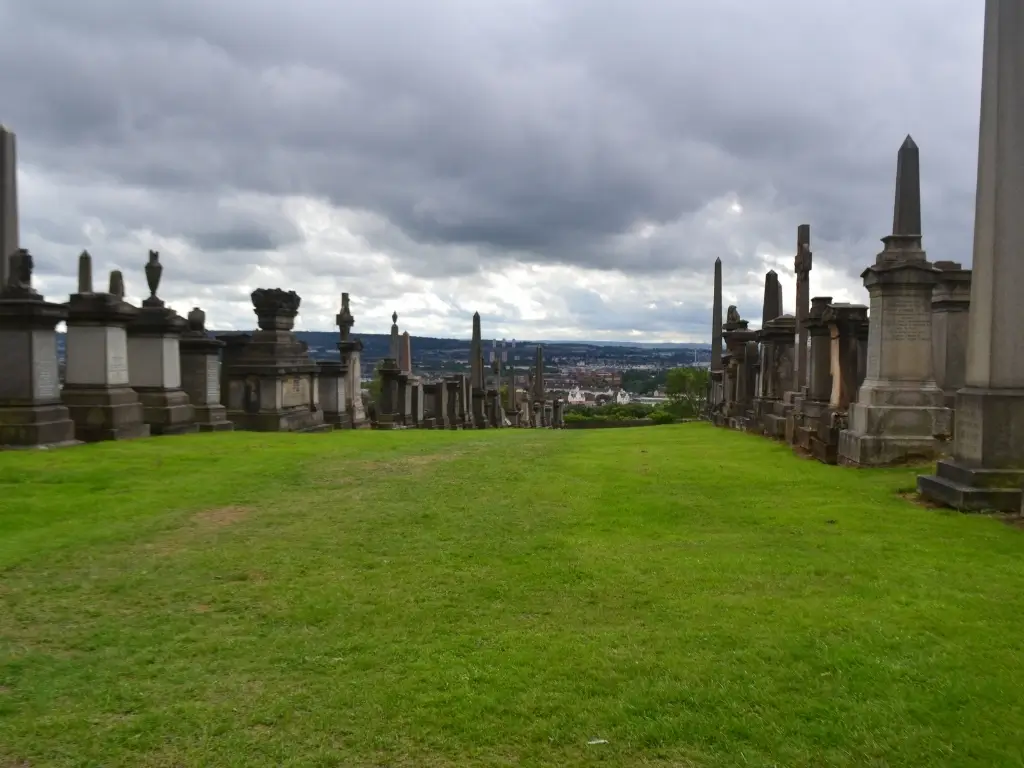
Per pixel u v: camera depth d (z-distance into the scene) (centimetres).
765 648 561
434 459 1634
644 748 436
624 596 682
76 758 428
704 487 1226
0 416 1667
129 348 2141
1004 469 1032
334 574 758
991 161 1040
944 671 523
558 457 1678
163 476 1330
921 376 1466
